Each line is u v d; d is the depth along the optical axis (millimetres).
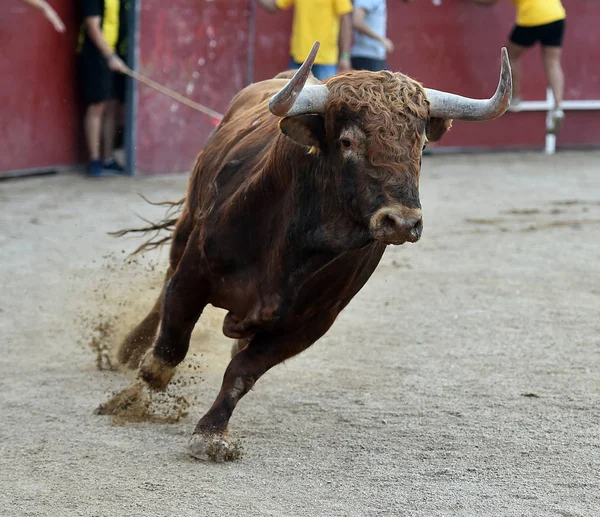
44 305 13383
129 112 23766
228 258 8539
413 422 9625
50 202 20375
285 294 8273
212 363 11375
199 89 25125
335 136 7449
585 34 31594
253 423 9516
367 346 12102
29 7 22219
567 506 7730
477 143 30984
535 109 31281
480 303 14141
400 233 7102
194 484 7992
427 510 7598
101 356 11023
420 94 7410
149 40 23750
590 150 32219
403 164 7211
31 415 9555
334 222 7711
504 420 9711
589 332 12820
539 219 20484
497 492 7992
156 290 13953
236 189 8617
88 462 8430
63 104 23500
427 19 29094
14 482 7973
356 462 8602
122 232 11797
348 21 22281
